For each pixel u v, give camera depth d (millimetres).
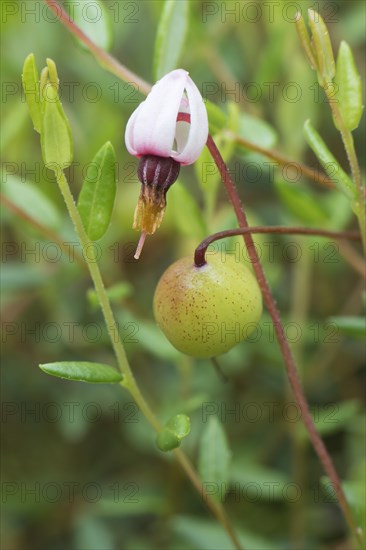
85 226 182
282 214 253
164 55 205
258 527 255
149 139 173
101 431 270
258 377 260
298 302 251
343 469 255
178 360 238
